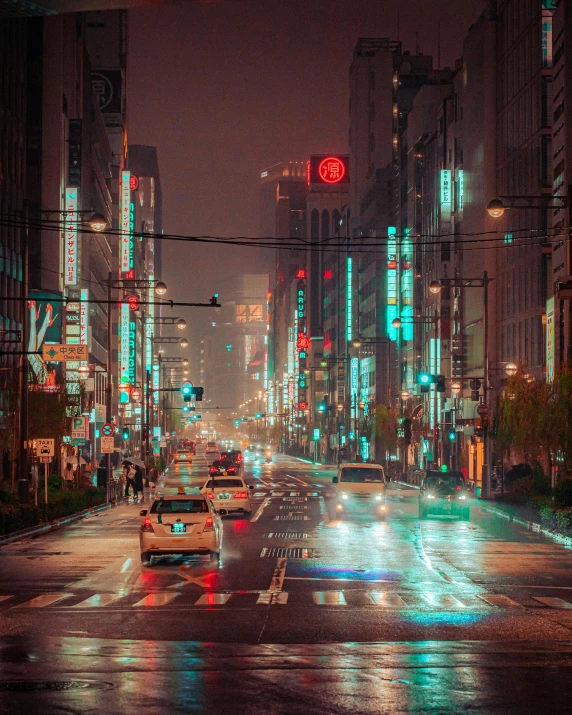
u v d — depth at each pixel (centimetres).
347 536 4703
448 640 2011
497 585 2956
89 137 13212
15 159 9156
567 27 8131
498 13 10525
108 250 15550
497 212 5097
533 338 9162
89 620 2288
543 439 6209
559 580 3086
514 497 6234
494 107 10525
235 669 1712
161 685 1580
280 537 4641
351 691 1535
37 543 4422
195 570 3369
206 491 5938
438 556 3809
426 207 13762
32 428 6525
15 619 2305
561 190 8156
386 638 2034
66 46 11850
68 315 10275
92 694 1516
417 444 12106
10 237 8706
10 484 6159
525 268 9462
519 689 1553
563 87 8162
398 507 7181
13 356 7931
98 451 13838
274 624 2222
